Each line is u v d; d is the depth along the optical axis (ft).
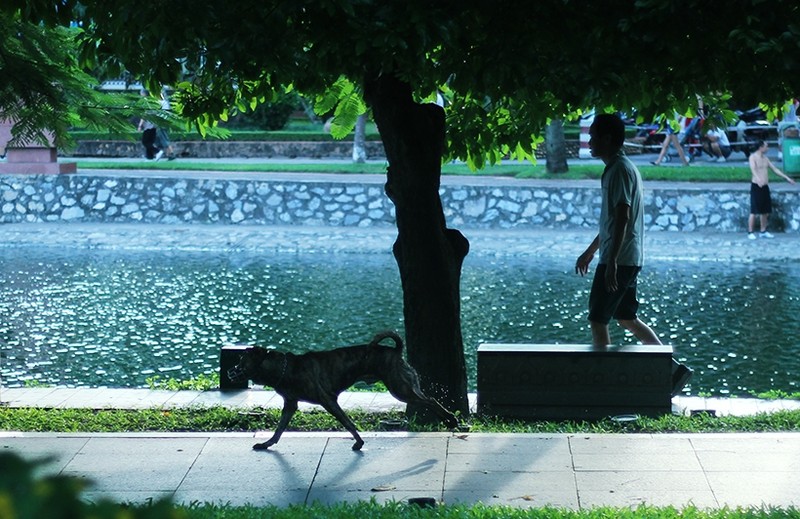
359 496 27.37
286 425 31.68
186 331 62.18
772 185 102.68
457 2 28.09
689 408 39.32
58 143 39.17
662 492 27.20
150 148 133.69
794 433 32.45
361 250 92.89
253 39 27.25
